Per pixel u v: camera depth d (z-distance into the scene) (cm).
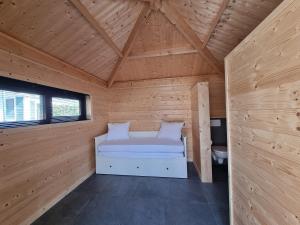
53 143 226
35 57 197
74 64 270
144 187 264
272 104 91
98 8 190
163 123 377
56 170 230
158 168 302
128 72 375
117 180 293
